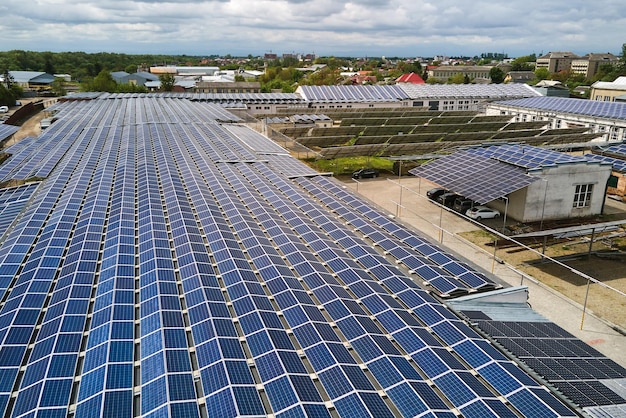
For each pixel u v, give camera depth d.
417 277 28.83
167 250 29.47
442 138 89.31
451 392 17.80
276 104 135.38
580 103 103.38
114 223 33.72
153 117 92.38
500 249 45.28
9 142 95.69
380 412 16.64
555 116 104.19
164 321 21.36
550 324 25.83
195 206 38.19
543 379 19.12
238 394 16.92
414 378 18.50
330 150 73.62
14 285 25.84
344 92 141.38
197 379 18.06
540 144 86.88
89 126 81.81
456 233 49.25
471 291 27.42
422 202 59.78
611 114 91.75
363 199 44.62
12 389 17.62
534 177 47.56
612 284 38.34
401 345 20.94
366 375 18.80
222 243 30.62
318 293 25.28
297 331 21.48
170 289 24.61
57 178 46.75
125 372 18.12
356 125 108.56
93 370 18.09
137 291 24.56
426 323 23.02
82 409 16.12
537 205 50.19
